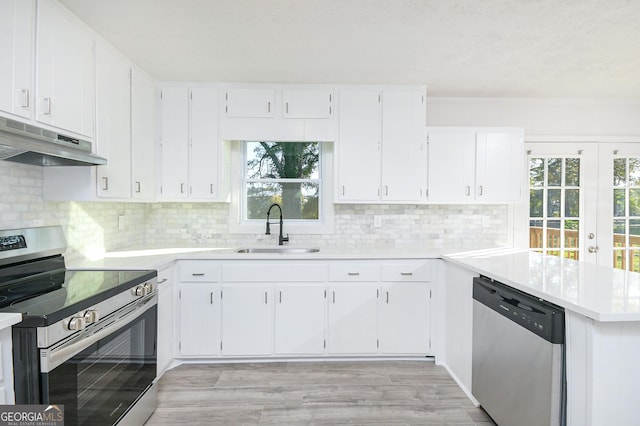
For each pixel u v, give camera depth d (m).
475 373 2.24
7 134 1.48
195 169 3.11
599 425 1.35
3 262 1.78
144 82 2.86
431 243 3.50
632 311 1.30
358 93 3.16
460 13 2.02
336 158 3.16
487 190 3.22
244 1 1.90
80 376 1.45
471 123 3.60
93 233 2.67
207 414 2.17
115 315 1.71
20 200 2.01
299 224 3.46
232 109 3.12
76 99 2.01
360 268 2.84
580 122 3.65
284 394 2.40
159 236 3.42
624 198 3.68
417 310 2.86
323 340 2.83
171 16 2.05
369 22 2.12
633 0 1.89
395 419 2.12
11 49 1.56
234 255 2.79
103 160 2.07
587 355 1.37
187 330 2.79
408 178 3.18
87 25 2.12
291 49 2.48
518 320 1.75
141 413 2.00
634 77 3.02
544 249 3.64
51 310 1.33
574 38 2.32
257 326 2.81
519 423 1.74
